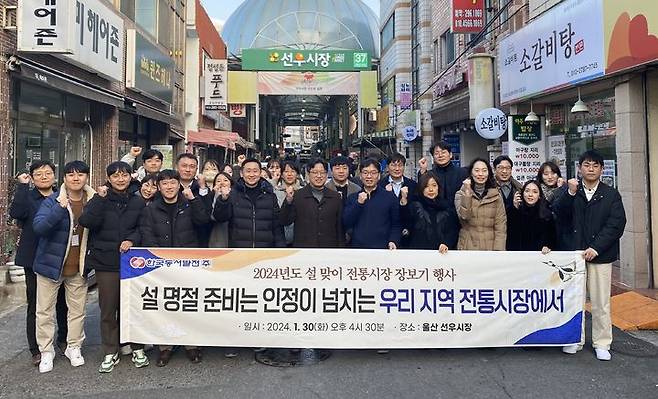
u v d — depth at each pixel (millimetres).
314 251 4715
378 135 25188
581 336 4836
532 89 9078
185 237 4820
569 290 4840
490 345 4770
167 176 4734
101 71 9664
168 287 4684
